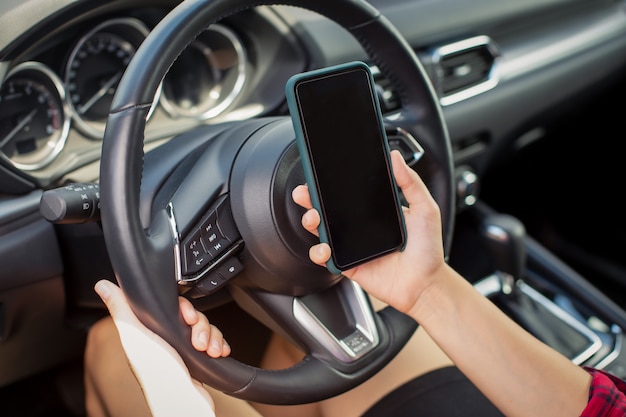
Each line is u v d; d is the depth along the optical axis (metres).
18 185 1.03
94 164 1.11
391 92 1.32
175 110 1.23
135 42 1.17
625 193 1.87
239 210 0.85
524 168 2.01
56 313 1.14
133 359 0.76
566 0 1.68
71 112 1.11
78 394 1.50
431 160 1.00
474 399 0.96
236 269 0.86
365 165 0.75
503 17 1.54
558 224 1.98
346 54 1.29
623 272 1.82
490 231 1.53
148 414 1.00
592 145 1.92
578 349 1.44
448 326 0.77
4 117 1.05
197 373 0.79
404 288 0.77
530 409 0.76
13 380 1.22
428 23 1.40
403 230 0.76
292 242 0.85
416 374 1.01
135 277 0.76
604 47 1.76
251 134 0.89
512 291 1.54
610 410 0.73
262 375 0.83
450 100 1.46
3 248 1.01
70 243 1.07
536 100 1.66
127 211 0.75
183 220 0.83
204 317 0.78
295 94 0.71
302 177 0.84
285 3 0.85
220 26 1.21
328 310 0.94
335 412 1.00
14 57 1.00
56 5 1.01
